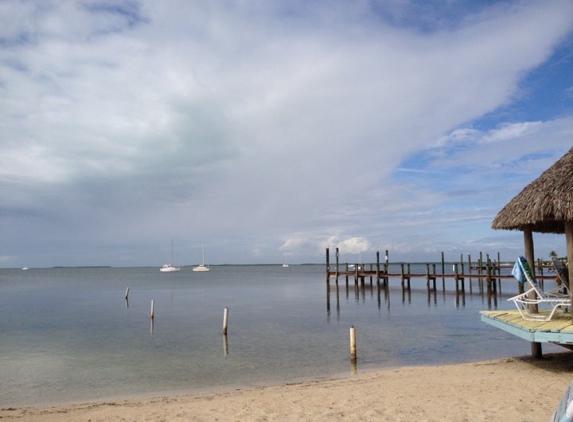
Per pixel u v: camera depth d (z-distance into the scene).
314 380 13.35
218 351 18.78
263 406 8.95
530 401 8.31
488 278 40.97
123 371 15.45
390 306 36.28
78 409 9.99
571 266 10.40
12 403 11.80
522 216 10.80
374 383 11.14
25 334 24.25
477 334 21.94
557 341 9.95
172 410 9.03
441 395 9.05
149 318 30.84
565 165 10.55
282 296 49.09
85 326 27.22
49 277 144.38
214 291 59.38
